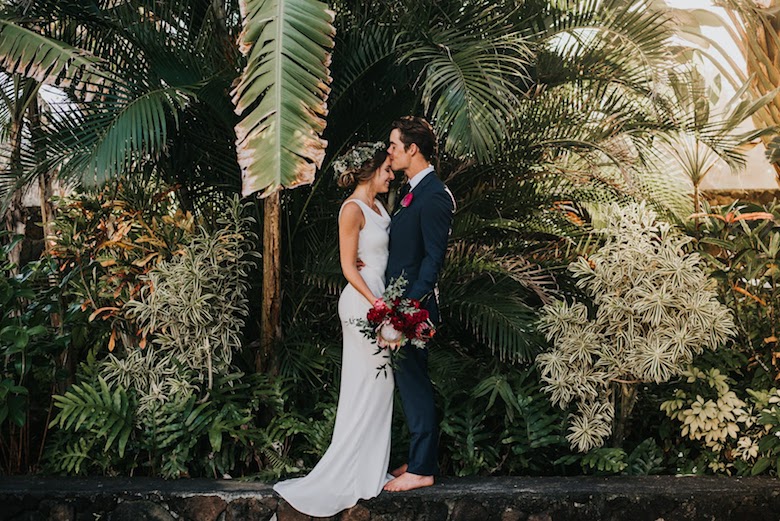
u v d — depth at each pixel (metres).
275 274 4.35
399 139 3.71
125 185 4.56
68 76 3.93
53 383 4.55
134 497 3.76
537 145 4.90
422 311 3.48
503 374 4.56
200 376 4.18
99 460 4.10
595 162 5.20
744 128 6.35
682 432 4.18
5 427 4.52
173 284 4.05
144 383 4.18
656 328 3.94
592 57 4.83
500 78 4.07
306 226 4.74
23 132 5.09
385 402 3.76
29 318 4.34
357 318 3.72
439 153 4.92
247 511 3.72
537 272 4.65
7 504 3.78
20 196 5.40
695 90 4.99
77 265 4.56
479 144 3.87
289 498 3.68
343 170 3.76
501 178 5.07
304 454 4.29
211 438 3.96
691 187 5.71
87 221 4.54
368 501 3.71
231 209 4.21
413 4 4.32
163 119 3.87
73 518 3.77
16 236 4.45
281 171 3.45
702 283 3.95
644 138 5.02
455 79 4.02
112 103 4.09
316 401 4.49
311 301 4.75
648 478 3.97
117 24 4.32
